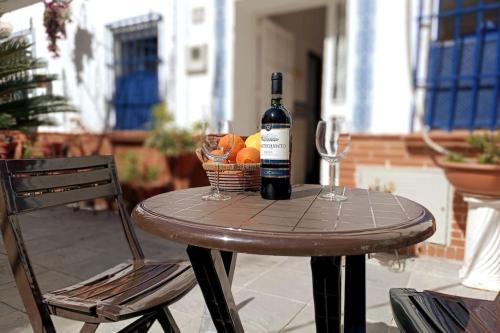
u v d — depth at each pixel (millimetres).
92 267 2580
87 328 1076
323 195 1248
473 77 2602
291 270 2541
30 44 2695
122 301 1081
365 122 2982
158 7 3748
